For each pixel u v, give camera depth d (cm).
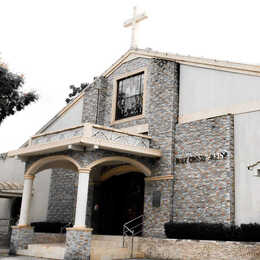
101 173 2272
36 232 2264
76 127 1752
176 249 1644
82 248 1584
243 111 1695
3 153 2830
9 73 1588
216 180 1703
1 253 1906
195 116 1878
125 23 2378
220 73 1822
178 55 2005
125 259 1683
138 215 2106
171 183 1862
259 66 1658
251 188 1600
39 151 1877
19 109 1645
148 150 1883
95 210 2247
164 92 2017
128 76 2264
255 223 1493
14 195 2495
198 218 1730
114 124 2250
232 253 1457
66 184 2386
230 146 1689
